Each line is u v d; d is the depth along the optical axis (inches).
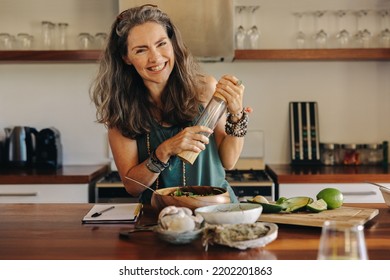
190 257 45.5
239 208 54.9
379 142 139.4
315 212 59.4
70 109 139.6
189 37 119.0
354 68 138.6
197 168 71.2
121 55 70.4
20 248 49.2
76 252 47.7
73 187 116.6
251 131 139.0
